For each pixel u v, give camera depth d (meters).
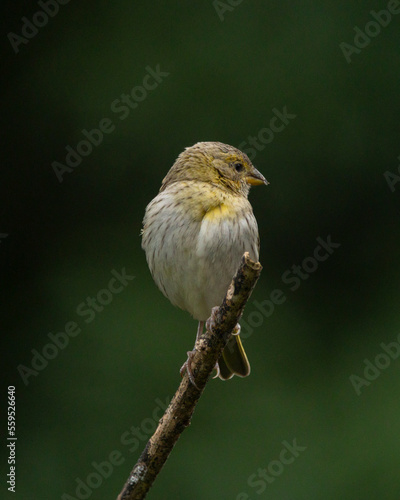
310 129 12.80
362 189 12.86
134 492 5.90
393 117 12.77
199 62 12.81
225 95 12.77
